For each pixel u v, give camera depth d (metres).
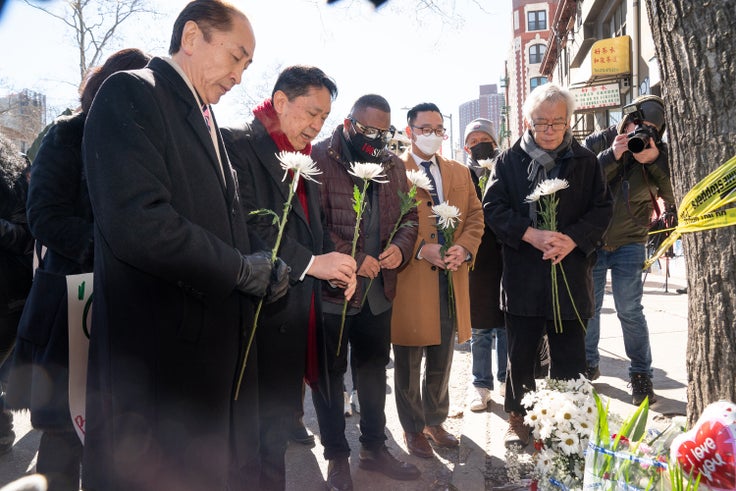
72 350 2.39
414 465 3.69
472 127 5.56
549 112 3.62
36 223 2.48
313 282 2.90
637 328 4.43
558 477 2.51
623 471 2.06
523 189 3.79
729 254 2.35
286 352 2.81
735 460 1.92
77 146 2.59
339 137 3.54
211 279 1.91
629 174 4.51
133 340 1.92
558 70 33.09
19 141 22.36
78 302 2.41
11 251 3.27
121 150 1.81
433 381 4.09
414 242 3.68
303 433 4.33
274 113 2.94
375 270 3.36
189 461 1.96
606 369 5.46
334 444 3.40
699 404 2.50
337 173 3.46
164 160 1.92
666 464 2.04
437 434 4.13
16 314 3.29
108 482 1.92
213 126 2.26
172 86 2.02
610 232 4.45
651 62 14.24
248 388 2.26
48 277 2.63
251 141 2.86
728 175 2.27
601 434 2.18
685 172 2.44
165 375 1.93
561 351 3.75
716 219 2.33
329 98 2.87
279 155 2.86
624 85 16.75
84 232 2.47
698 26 2.31
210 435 2.01
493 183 3.90
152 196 1.80
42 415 2.53
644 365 4.45
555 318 3.64
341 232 3.41
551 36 31.38
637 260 4.45
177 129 1.99
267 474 2.85
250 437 2.27
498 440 4.10
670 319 7.60
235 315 2.11
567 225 3.71
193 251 1.85
